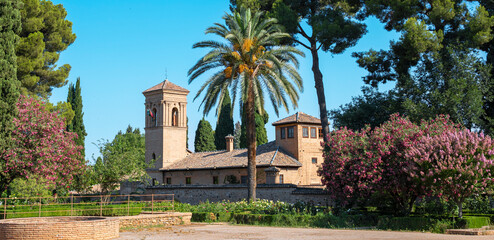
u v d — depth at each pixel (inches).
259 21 1647.4
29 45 1626.5
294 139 2047.2
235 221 1190.3
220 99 1427.2
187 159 2300.7
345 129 1135.6
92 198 1563.7
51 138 1169.4
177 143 2345.0
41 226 795.4
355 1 1630.2
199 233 908.0
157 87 2379.4
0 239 805.2
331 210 1136.2
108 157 1528.1
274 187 1524.4
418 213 1080.8
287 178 1936.5
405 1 1439.5
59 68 1898.4
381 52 1563.7
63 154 1214.3
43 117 1173.7
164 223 1139.3
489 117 1390.3
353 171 1048.2
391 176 1007.6
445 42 1446.9
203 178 2108.8
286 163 1934.1
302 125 2057.1
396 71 1539.1
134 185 1891.0
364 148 1043.9
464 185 860.6
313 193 1397.6
